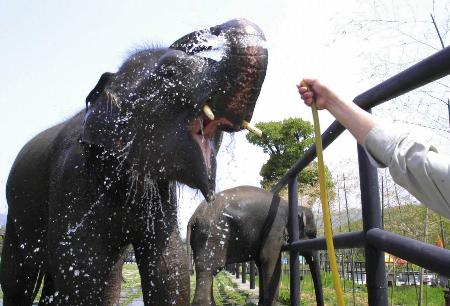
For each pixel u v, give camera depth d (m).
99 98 3.23
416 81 1.86
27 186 4.05
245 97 2.72
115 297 3.51
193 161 2.96
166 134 3.00
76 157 3.39
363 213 2.52
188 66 2.96
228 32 2.75
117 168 3.26
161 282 3.37
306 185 15.15
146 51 3.36
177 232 3.52
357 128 1.56
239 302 8.92
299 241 4.73
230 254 7.02
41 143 4.16
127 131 3.10
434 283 9.48
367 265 2.47
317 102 1.72
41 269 4.31
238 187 7.42
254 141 19.75
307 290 12.54
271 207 7.08
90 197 3.33
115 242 3.42
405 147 1.39
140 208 3.37
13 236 4.51
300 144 19.27
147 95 3.07
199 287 6.63
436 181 1.30
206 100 2.80
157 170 3.05
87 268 3.29
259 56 2.68
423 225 6.92
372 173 2.51
